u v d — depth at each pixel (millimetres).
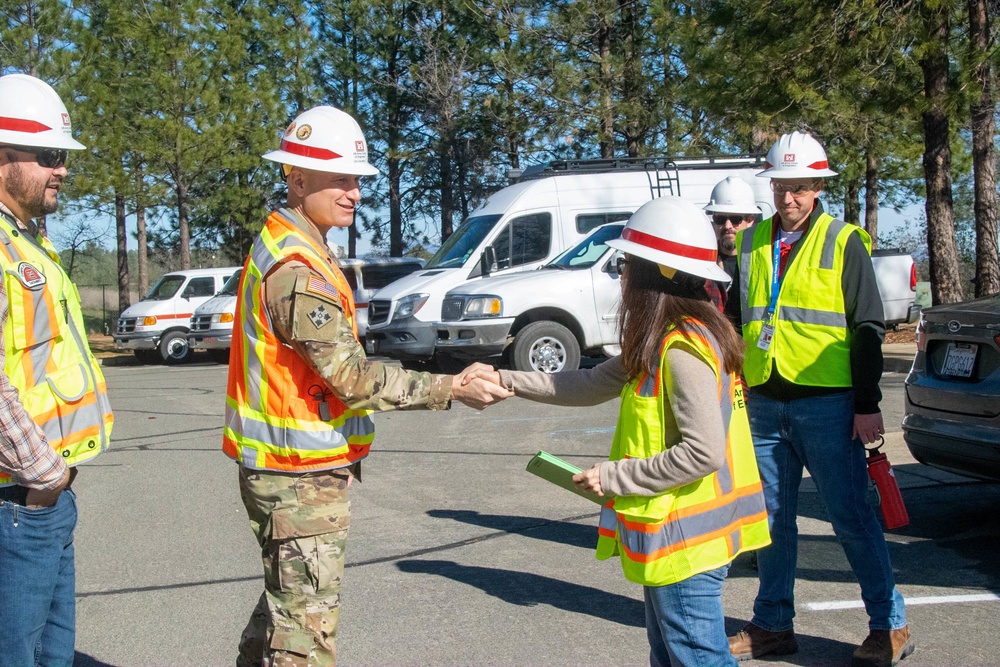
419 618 4715
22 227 3002
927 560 5438
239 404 3143
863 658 4012
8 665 2914
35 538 2895
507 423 10180
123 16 25031
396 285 14453
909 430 6012
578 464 8055
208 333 20531
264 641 3287
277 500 3086
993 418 5426
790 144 4121
